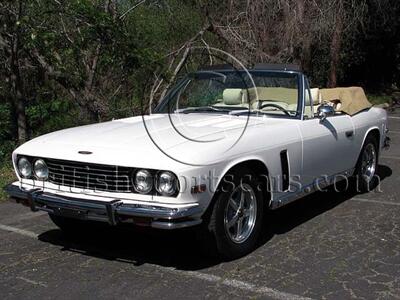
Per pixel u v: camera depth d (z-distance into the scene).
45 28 8.64
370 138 6.85
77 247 5.01
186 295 3.94
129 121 5.39
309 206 6.29
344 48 20.00
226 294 3.95
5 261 4.66
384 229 5.41
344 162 6.16
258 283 4.13
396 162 8.97
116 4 10.73
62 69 9.14
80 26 8.90
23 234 5.41
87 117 9.97
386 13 20.61
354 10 17.83
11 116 9.48
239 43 12.41
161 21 12.69
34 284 4.17
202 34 12.10
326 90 6.81
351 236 5.21
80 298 3.91
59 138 4.82
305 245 4.96
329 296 3.89
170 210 3.98
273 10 13.66
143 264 4.56
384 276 4.23
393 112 17.66
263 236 5.22
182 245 5.01
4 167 8.13
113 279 4.25
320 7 15.20
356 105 6.58
